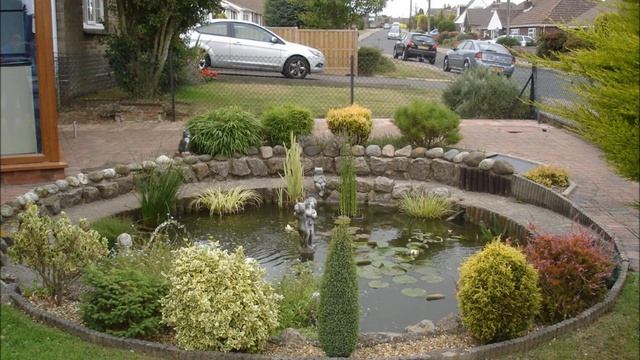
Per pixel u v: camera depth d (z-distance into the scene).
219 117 9.23
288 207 8.28
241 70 19.42
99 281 4.23
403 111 9.68
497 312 4.06
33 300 4.77
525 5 54.19
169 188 7.45
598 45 3.46
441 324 4.46
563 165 9.35
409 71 25.33
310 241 6.43
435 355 3.89
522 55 4.71
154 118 12.59
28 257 4.60
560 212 7.41
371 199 8.45
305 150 9.29
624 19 3.13
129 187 8.23
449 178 8.88
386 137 10.29
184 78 15.54
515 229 7.03
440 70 26.31
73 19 14.54
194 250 4.12
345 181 7.77
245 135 9.14
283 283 5.09
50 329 4.23
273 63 19.19
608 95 3.25
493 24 58.16
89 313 4.20
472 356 3.92
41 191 7.20
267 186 8.54
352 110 9.85
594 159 9.80
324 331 3.88
